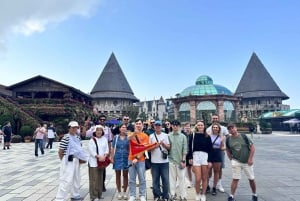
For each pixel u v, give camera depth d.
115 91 84.44
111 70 89.00
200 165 7.23
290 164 13.69
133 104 90.00
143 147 7.19
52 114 39.84
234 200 7.26
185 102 59.81
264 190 8.28
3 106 36.09
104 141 7.68
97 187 7.48
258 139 36.88
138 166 7.22
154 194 7.39
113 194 8.18
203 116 54.06
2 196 7.91
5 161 15.74
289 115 61.00
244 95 89.88
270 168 12.45
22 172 11.99
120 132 7.95
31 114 37.94
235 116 59.88
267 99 87.12
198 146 7.26
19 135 33.75
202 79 71.25
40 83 42.88
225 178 10.45
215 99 57.56
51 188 8.90
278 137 41.59
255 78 90.38
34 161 15.74
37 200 7.47
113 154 7.84
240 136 7.14
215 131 8.10
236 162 7.12
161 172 7.33
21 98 41.34
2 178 10.62
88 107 48.81
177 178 8.03
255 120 65.69
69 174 7.04
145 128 9.92
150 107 127.50
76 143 7.33
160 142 7.31
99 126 7.69
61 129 37.91
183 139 7.59
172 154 7.58
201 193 7.43
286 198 7.38
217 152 7.98
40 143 19.17
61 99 41.09
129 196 7.82
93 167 7.45
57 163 14.86
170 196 7.52
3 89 51.22
